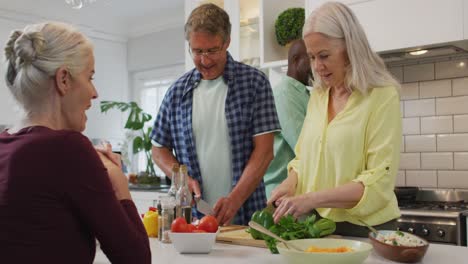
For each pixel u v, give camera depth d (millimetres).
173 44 5129
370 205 1445
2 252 944
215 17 1849
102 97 5297
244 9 3406
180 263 1243
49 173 964
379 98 1505
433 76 2947
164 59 5211
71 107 1061
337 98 1645
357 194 1428
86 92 1065
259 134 1948
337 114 1595
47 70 1008
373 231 1369
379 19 2775
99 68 5277
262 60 3217
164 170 2051
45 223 958
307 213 1648
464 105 2838
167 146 2117
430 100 2959
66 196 975
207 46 1850
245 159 1970
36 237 952
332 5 1560
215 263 1229
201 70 1941
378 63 1563
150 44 5336
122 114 5508
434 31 2594
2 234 948
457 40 2520
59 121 1062
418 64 3000
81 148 998
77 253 1004
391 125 1483
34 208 953
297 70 2307
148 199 4020
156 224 1675
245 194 1821
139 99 5531
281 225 1379
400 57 2898
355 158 1523
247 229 1644
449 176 2885
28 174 959
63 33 1036
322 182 1633
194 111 1997
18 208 951
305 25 1590
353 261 1117
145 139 4422
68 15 4992
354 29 1523
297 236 1354
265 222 1412
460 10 2510
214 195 1971
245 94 1959
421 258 1205
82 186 982
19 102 1045
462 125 2846
